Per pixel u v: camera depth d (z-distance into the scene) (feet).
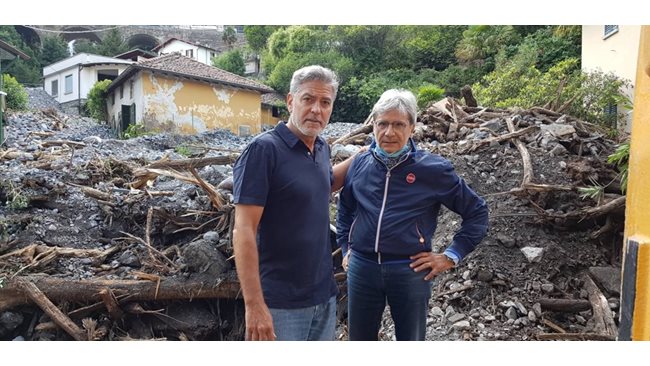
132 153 30.27
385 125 8.37
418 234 8.30
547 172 16.11
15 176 19.01
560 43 51.96
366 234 8.45
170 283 13.88
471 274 13.12
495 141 17.63
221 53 122.01
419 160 8.45
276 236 7.67
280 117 75.82
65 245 16.29
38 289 13.57
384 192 8.42
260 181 7.34
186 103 60.03
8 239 15.94
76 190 18.95
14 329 13.74
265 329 7.22
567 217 14.29
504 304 12.45
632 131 6.79
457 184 8.48
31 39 114.21
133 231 17.42
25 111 55.47
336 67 73.15
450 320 12.13
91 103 72.43
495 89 37.09
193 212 16.66
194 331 13.87
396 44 77.15
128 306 13.93
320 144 8.26
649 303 6.24
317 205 7.84
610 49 36.17
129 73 58.80
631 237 6.67
